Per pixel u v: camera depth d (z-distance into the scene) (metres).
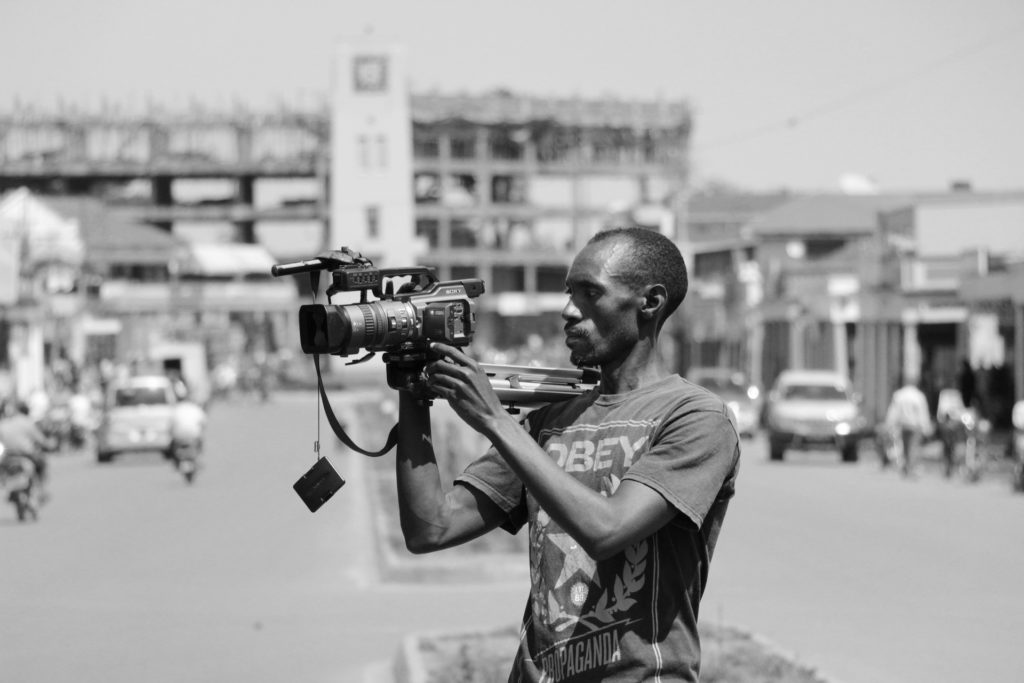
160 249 115.31
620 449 4.45
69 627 13.90
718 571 16.88
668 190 127.94
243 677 11.71
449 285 4.55
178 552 19.45
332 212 119.19
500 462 4.73
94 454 41.53
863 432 34.72
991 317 40.16
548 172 130.12
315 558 18.98
